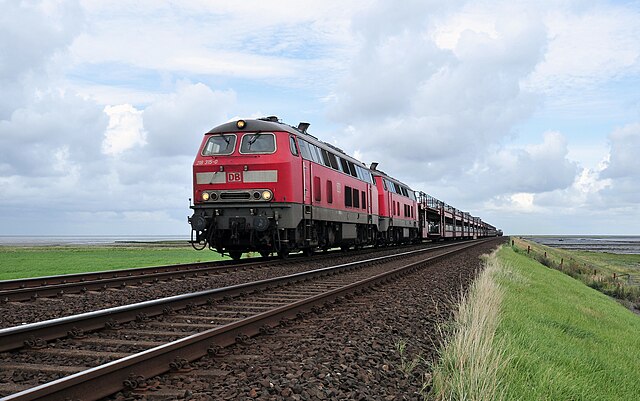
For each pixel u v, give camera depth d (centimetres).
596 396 661
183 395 464
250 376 527
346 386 515
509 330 888
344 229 2470
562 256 6956
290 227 1789
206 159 1834
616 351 1077
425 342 748
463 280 1598
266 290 1179
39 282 1275
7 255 3194
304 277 1384
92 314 723
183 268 1753
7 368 543
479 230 9975
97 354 594
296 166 1839
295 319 852
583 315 1638
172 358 554
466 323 806
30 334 639
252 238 1798
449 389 526
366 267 1866
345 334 745
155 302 847
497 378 568
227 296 1038
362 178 2816
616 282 4278
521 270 2573
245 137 1827
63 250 4456
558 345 911
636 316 2397
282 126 1877
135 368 502
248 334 710
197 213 1820
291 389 487
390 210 3506
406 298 1147
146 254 3512
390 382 554
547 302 1631
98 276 1443
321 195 2097
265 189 1767
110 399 459
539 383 614
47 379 512
